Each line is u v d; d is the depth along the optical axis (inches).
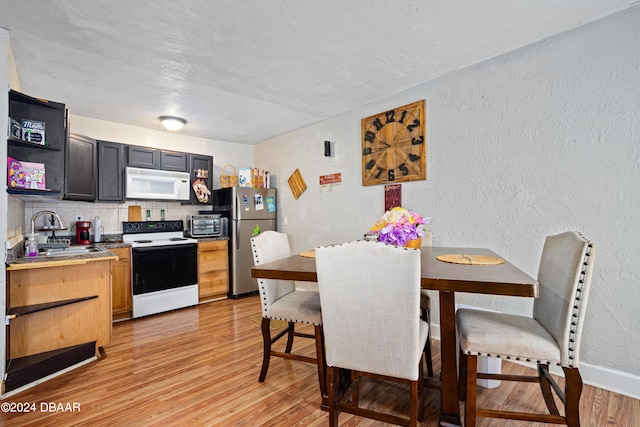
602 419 62.8
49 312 85.2
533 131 84.4
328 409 63.2
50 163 90.0
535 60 83.6
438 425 62.0
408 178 112.3
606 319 73.7
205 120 146.9
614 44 71.9
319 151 150.1
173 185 153.6
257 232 167.5
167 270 139.0
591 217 75.5
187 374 83.0
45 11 67.3
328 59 90.8
